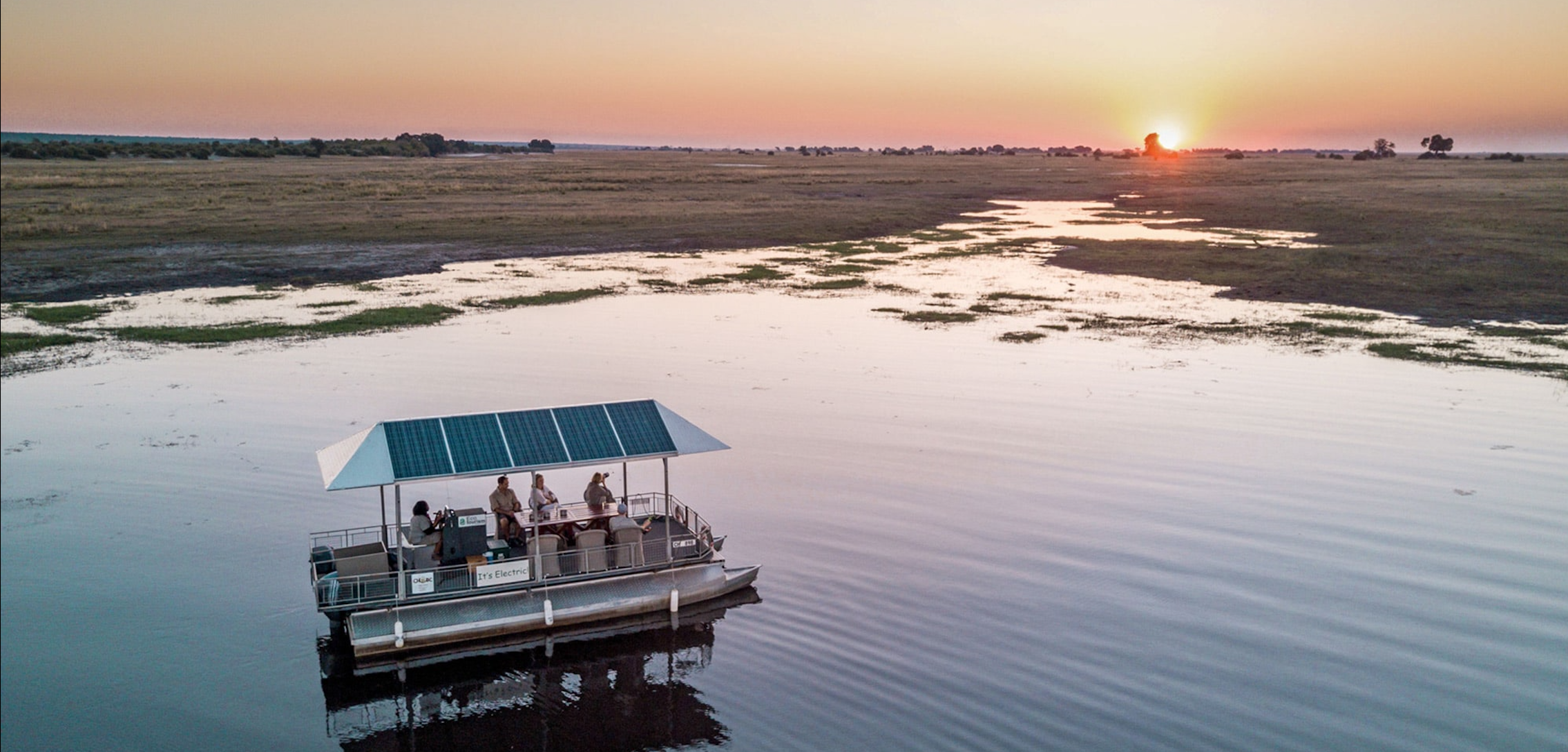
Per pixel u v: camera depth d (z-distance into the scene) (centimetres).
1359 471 2922
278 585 2291
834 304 5450
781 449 3145
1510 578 2269
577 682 1959
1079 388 3803
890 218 9619
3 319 4809
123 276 5884
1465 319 4906
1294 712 1764
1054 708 1780
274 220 8300
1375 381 3859
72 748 1697
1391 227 8038
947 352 4350
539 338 4569
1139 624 2073
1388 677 1875
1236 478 2881
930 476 2909
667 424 2309
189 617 2145
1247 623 2080
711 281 6125
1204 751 1653
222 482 2864
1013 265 6838
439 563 2202
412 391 3684
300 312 5072
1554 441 3172
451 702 1891
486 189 11844
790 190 12962
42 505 2678
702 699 1866
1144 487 2817
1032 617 2106
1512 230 7556
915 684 1869
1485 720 1741
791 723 1783
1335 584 2241
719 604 2223
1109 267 6662
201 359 4144
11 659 1958
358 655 2019
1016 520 2602
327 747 1738
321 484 2866
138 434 3222
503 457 2162
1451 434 3247
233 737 1756
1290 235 8050
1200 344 4484
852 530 2544
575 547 2297
